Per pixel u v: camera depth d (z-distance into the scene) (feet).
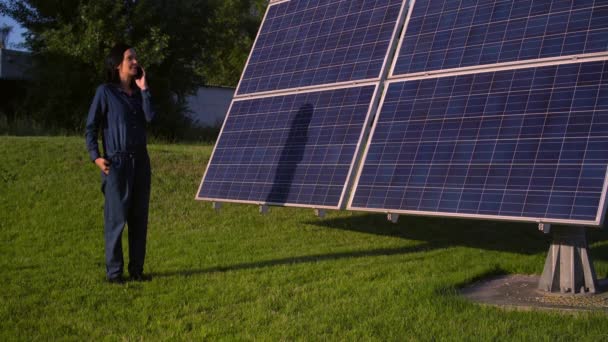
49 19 89.81
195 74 98.78
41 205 38.83
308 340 17.01
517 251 32.55
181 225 37.24
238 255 29.81
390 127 26.86
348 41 32.53
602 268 27.50
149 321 19.02
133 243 24.47
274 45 37.78
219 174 34.24
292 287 23.04
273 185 30.27
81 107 86.89
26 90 91.25
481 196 21.95
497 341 16.69
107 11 87.04
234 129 35.81
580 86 21.77
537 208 20.30
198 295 21.90
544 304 21.16
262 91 35.78
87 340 17.29
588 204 19.30
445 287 22.67
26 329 18.21
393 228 39.06
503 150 22.44
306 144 30.35
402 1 31.12
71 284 23.45
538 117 22.21
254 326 18.24
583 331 17.46
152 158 50.65
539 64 23.41
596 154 20.03
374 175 25.95
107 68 24.41
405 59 28.66
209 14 97.50
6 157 46.62
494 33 25.86
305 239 34.65
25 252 29.76
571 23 23.58
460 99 25.07
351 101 29.55
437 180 23.65
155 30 86.84
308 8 37.37
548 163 20.99
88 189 42.47
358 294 21.94
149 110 24.27
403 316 19.17
